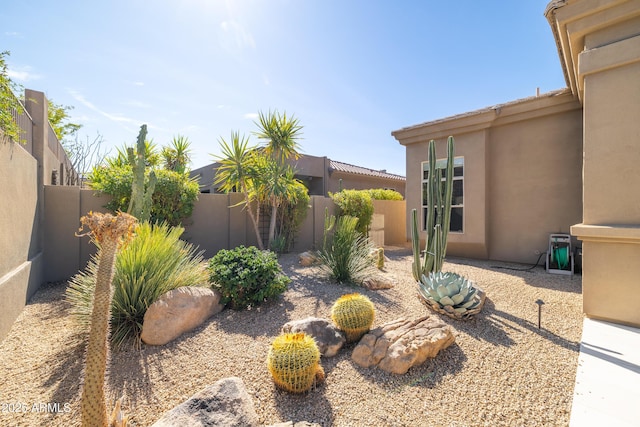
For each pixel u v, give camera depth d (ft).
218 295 14.21
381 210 41.78
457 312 12.80
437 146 30.17
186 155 37.52
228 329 12.20
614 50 13.09
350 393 8.59
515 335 11.71
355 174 57.00
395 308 14.19
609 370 9.15
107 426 5.75
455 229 29.12
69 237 20.95
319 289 17.02
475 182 27.53
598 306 13.28
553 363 9.75
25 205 15.97
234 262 14.87
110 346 10.65
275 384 8.85
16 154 14.37
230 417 6.93
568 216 23.79
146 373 9.32
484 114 26.32
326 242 23.57
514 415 7.48
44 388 8.56
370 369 9.66
